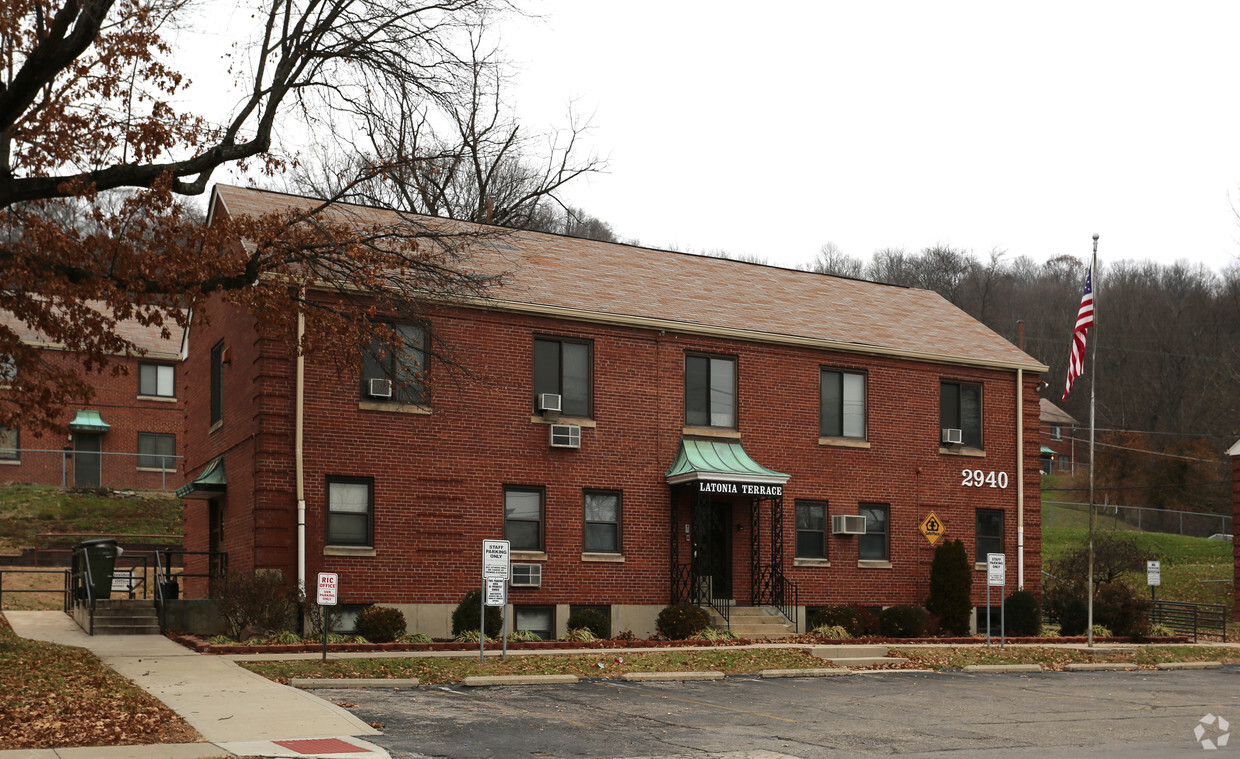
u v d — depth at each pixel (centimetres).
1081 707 1830
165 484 4744
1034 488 3284
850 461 2998
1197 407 8650
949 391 3200
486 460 2547
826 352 3003
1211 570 5069
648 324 2755
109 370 4834
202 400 2886
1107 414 9019
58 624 2566
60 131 1747
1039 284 10344
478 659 2056
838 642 2597
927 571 3064
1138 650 2777
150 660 1909
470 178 4684
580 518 2647
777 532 2844
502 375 2588
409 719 1476
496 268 2762
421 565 2450
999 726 1594
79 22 1587
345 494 2402
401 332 2483
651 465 2745
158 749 1198
